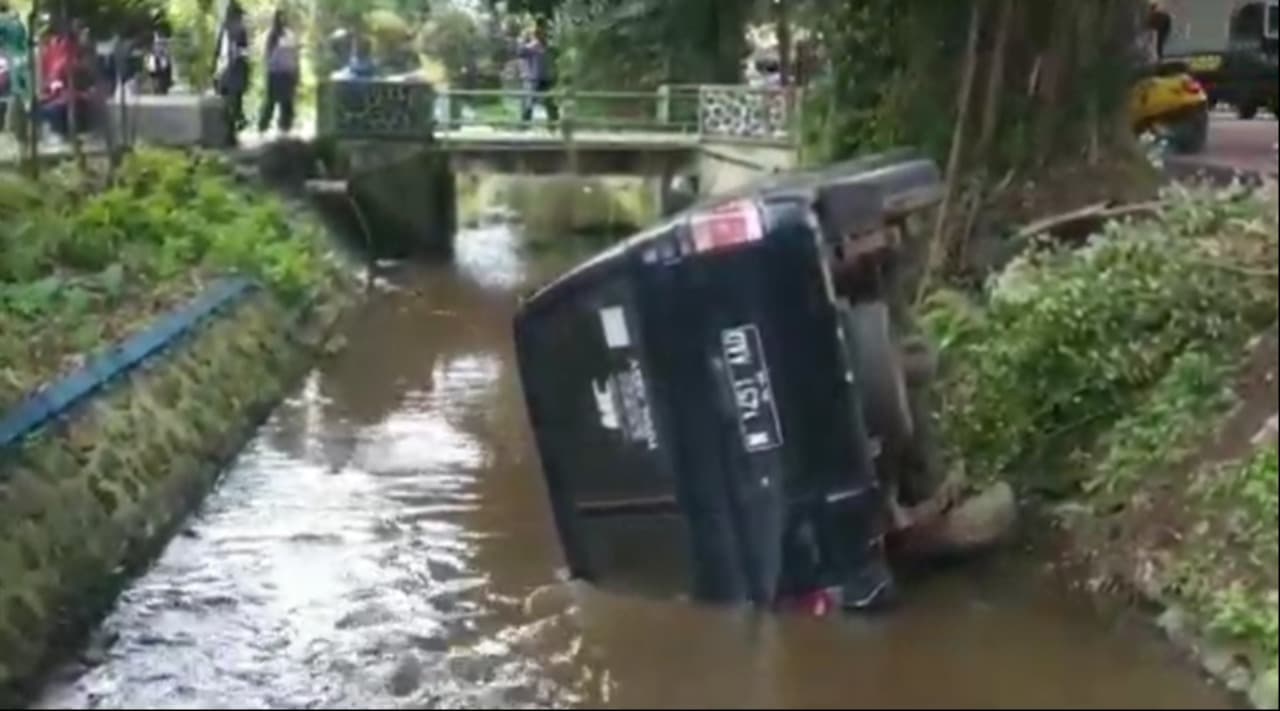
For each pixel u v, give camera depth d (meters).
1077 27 9.33
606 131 25.64
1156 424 5.98
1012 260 7.21
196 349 12.03
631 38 26.36
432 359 15.19
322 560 8.34
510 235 27.47
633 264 5.85
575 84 27.34
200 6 23.41
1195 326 5.95
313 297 16.80
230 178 19.75
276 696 6.07
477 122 25.34
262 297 15.02
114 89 20.05
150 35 21.28
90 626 7.72
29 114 17.41
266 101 23.66
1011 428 6.63
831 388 5.75
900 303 7.00
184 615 7.68
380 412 12.47
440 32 32.44
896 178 6.43
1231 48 12.49
